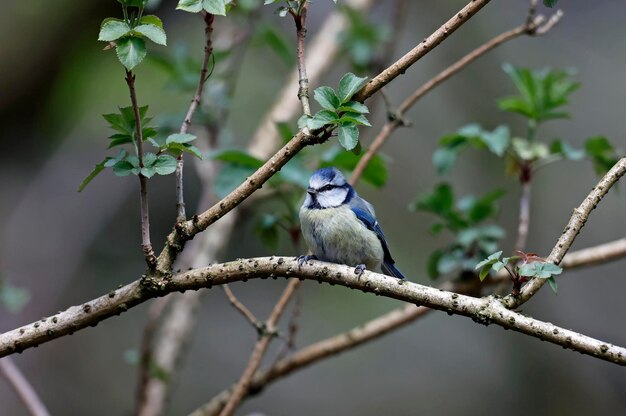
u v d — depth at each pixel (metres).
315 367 14.55
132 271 13.92
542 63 13.68
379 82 4.28
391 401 13.95
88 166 13.22
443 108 14.16
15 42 11.33
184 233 4.43
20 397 6.90
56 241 12.62
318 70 10.12
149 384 7.92
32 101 11.86
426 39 4.23
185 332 8.49
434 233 7.65
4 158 12.48
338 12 10.68
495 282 7.20
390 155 14.23
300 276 4.58
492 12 13.47
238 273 4.53
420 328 15.06
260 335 6.52
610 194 13.44
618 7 14.28
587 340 4.02
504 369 14.04
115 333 13.98
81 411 12.82
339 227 6.49
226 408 6.44
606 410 12.98
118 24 3.95
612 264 14.02
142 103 12.39
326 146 11.16
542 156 7.15
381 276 4.48
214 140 8.81
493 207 7.44
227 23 10.11
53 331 4.45
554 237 13.02
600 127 13.55
